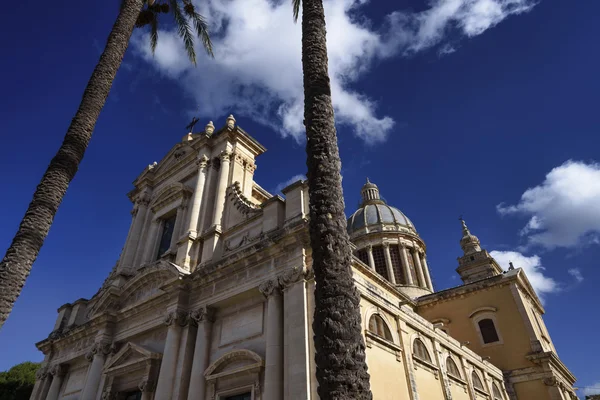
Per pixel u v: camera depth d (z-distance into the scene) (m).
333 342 7.30
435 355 20.44
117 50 14.37
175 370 17.16
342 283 8.00
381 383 14.95
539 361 27.69
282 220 18.11
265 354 14.83
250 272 17.06
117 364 20.36
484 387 24.72
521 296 30.58
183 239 21.34
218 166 24.38
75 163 12.21
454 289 33.03
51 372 24.55
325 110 10.45
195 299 18.64
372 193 53.19
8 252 10.20
